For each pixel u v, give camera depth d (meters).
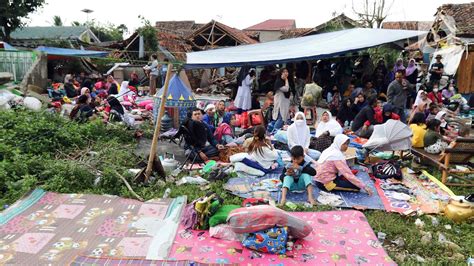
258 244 4.23
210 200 4.77
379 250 4.40
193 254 4.18
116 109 10.16
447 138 8.06
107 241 4.40
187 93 9.93
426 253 4.52
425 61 17.36
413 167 7.35
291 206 5.51
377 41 11.26
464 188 6.52
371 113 8.70
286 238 4.28
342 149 6.17
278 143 8.23
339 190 6.09
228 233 4.54
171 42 14.15
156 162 6.34
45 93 13.83
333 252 4.31
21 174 6.19
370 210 5.53
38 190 5.70
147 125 10.46
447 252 4.57
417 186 6.47
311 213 5.27
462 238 4.88
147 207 5.34
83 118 9.42
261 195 5.90
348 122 10.64
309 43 12.70
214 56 11.51
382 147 7.21
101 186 6.12
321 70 14.62
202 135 7.30
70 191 5.91
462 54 14.95
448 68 15.02
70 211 5.16
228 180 6.52
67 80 14.45
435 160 6.86
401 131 7.07
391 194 6.07
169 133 9.32
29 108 10.11
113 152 7.35
